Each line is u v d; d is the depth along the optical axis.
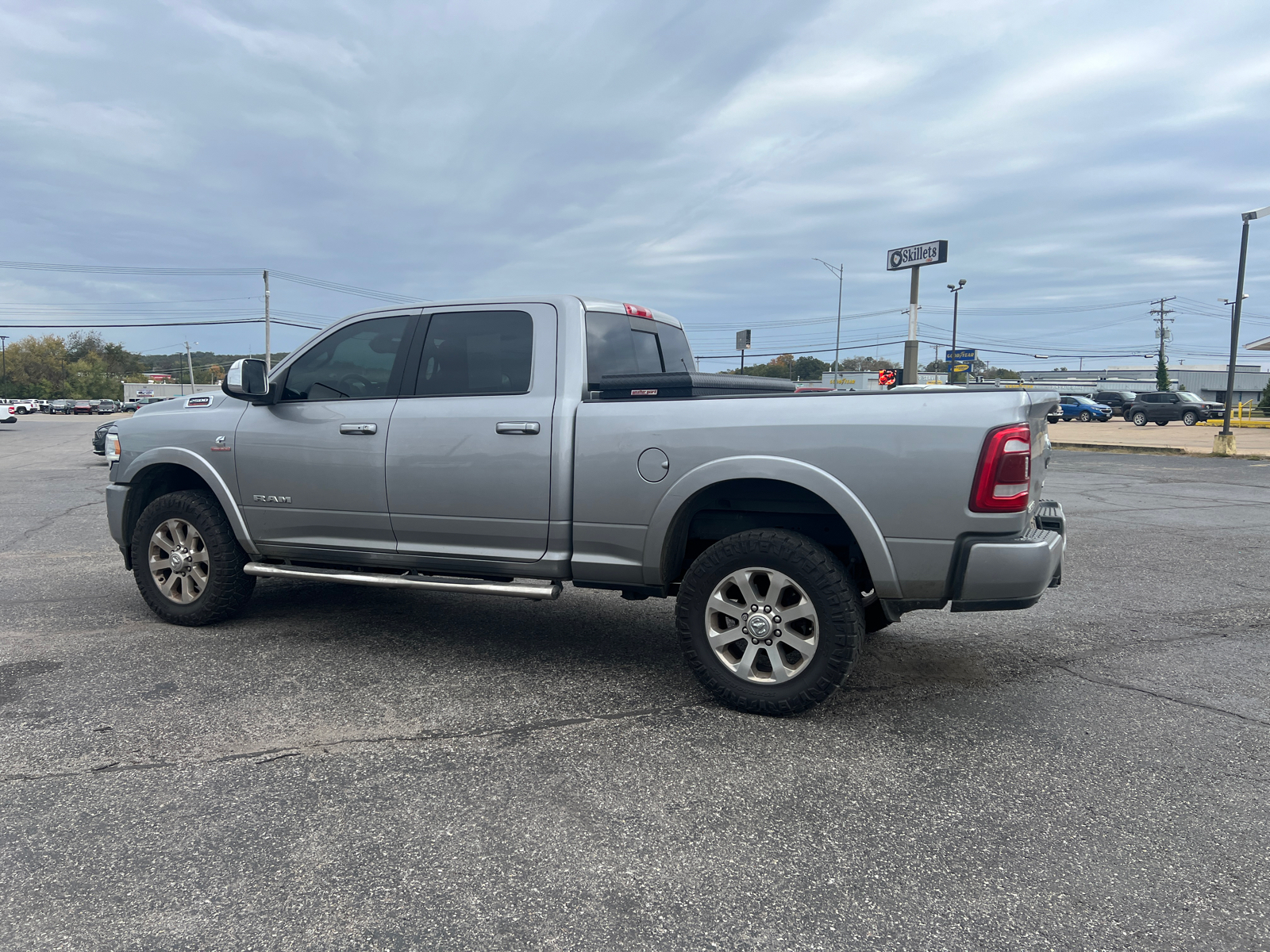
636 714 3.76
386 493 4.46
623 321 4.75
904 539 3.49
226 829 2.74
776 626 3.66
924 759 3.30
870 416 3.53
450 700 3.92
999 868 2.53
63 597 5.94
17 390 119.69
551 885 2.44
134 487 5.34
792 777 3.14
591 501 4.04
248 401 4.84
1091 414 43.09
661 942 2.18
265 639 4.88
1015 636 5.07
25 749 3.35
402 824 2.78
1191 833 2.74
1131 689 4.12
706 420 3.80
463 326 4.47
